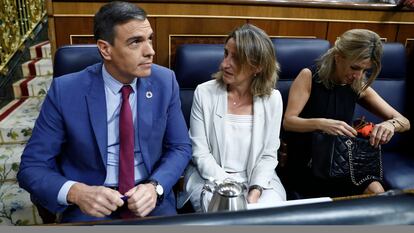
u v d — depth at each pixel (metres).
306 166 1.55
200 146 1.40
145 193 1.07
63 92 1.10
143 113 1.17
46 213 1.12
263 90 1.37
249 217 0.30
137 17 1.02
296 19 1.98
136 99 1.18
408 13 2.06
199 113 1.41
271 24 1.96
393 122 1.46
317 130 1.42
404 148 1.90
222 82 1.41
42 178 1.07
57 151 1.14
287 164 1.67
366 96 1.62
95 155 1.14
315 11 1.98
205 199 1.17
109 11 1.02
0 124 2.29
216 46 1.66
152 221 0.30
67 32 1.80
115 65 1.07
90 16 1.79
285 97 1.73
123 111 1.14
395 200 0.33
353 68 1.40
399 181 1.56
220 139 1.38
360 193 1.42
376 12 2.04
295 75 1.75
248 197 1.27
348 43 1.37
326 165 1.36
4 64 2.62
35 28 3.33
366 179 1.38
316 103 1.55
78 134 1.11
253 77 1.37
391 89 1.87
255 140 1.38
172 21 1.86
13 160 2.13
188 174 1.45
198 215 0.30
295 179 1.63
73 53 1.39
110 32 1.02
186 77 1.62
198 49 1.63
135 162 1.21
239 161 1.41
